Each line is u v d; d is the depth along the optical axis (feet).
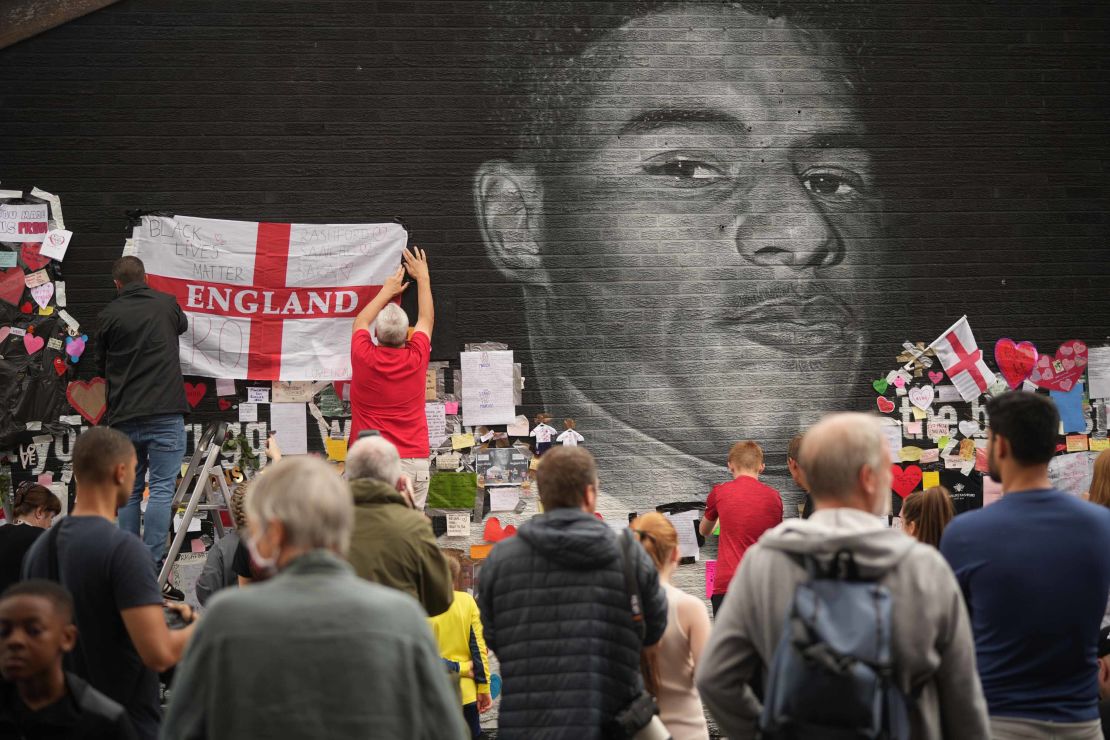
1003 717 21.44
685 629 27.17
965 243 48.55
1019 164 48.96
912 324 48.14
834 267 47.85
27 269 44.04
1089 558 21.34
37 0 44.29
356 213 45.60
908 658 16.48
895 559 16.79
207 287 44.42
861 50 48.44
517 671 22.63
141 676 24.07
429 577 24.88
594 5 47.29
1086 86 49.19
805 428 47.29
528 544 23.36
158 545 39.83
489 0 46.78
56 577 23.56
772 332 47.42
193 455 40.68
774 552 17.52
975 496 48.01
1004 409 22.35
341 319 45.03
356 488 24.75
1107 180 49.08
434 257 45.93
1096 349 48.91
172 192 44.75
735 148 47.65
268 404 44.88
